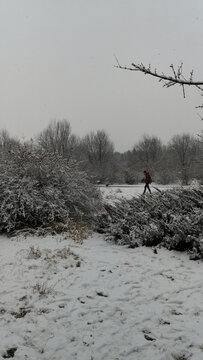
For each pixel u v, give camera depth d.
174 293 5.00
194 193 8.55
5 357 3.61
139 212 8.54
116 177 40.28
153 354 3.64
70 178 10.02
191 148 41.03
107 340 3.88
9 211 8.81
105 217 9.38
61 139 39.88
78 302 4.77
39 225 9.09
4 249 7.34
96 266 6.16
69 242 7.69
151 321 4.26
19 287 5.25
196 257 6.40
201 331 3.99
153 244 7.38
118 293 5.04
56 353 3.67
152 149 59.31
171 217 7.60
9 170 9.39
